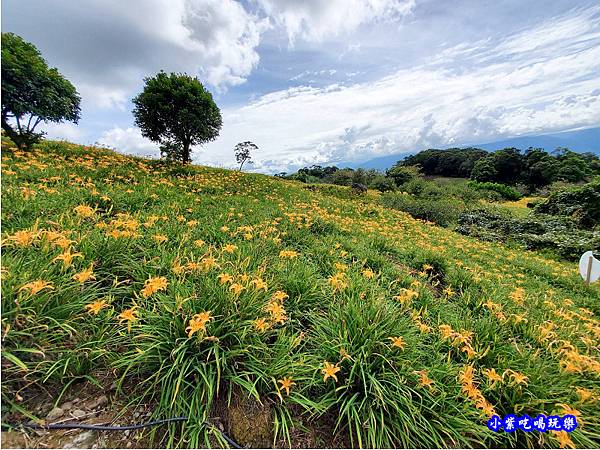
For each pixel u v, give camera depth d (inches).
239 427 68.3
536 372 89.8
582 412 83.4
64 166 254.7
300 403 72.3
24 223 117.0
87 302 82.4
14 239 87.0
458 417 76.8
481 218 567.8
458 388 83.2
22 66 240.8
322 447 70.3
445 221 581.9
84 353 71.9
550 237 441.7
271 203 324.5
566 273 283.6
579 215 532.1
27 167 209.8
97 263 102.1
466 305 144.9
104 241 109.2
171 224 163.5
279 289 112.6
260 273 110.0
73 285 80.8
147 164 414.3
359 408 72.8
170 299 86.2
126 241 116.3
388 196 703.7
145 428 64.8
